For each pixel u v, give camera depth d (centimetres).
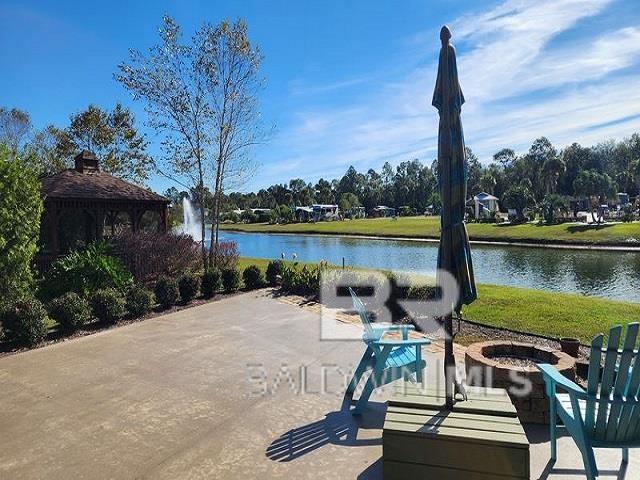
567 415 243
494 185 6078
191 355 493
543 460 265
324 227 4606
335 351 501
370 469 259
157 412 344
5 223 645
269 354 493
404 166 7988
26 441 300
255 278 955
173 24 1272
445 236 255
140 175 2216
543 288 1247
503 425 232
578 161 5478
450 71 247
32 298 586
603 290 1205
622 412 218
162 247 1097
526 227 3316
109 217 1500
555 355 355
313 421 324
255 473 256
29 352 512
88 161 1378
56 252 1125
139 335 584
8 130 2409
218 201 1402
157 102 1316
